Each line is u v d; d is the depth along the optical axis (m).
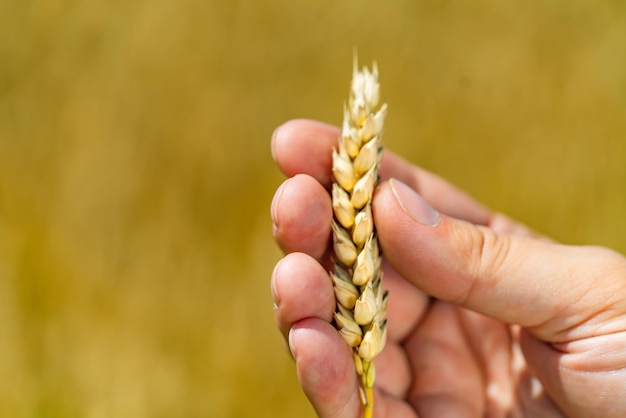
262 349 0.42
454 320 0.36
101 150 0.43
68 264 0.42
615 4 0.50
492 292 0.32
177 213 0.43
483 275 0.31
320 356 0.30
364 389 0.31
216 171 0.43
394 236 0.31
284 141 0.33
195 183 0.43
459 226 0.31
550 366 0.32
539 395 0.34
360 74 0.31
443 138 0.47
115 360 0.42
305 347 0.30
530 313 0.32
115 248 0.43
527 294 0.31
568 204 0.47
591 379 0.32
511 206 0.46
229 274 0.43
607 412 0.32
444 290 0.32
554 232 0.47
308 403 0.42
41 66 0.44
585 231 0.46
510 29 0.49
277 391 0.42
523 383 0.35
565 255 0.32
